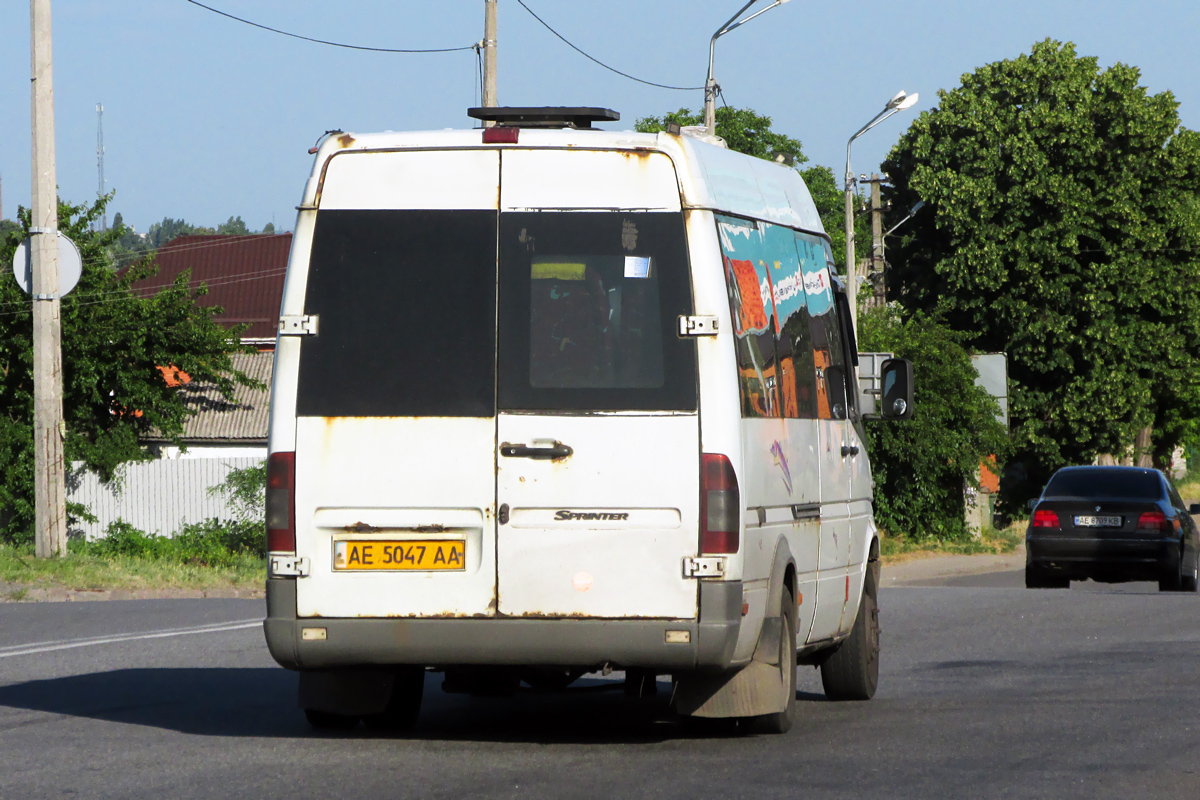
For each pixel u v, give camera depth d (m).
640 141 17.50
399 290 17.47
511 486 17.12
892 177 113.75
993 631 32.75
